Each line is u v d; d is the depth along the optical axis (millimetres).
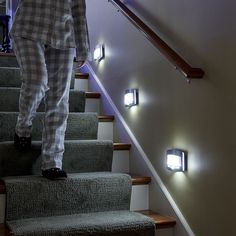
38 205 1855
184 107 1863
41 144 2145
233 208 1507
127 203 2051
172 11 1980
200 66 1728
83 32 2053
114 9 2768
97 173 2154
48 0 1930
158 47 1945
